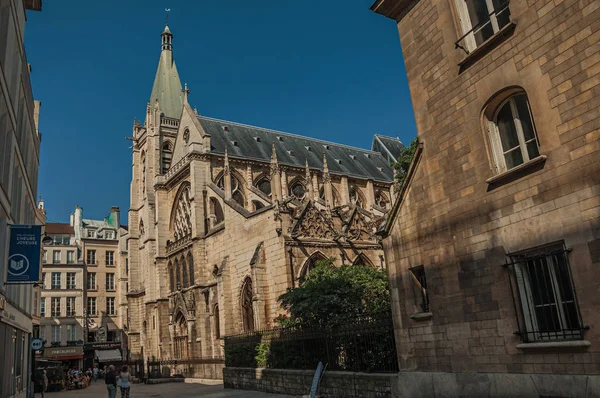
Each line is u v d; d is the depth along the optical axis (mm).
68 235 94625
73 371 58000
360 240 42875
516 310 14109
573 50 13039
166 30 82750
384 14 20203
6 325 25500
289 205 46750
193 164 54125
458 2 17219
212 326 47906
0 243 22344
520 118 14961
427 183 17828
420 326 17531
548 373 13117
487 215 15266
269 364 27875
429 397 16703
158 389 38312
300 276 37781
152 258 63281
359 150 80812
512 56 14742
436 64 17766
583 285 12344
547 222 13383
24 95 31328
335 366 22219
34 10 35812
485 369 14914
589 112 12555
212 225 51219
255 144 64188
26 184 35125
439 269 16922
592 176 12359
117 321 89812
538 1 14031
